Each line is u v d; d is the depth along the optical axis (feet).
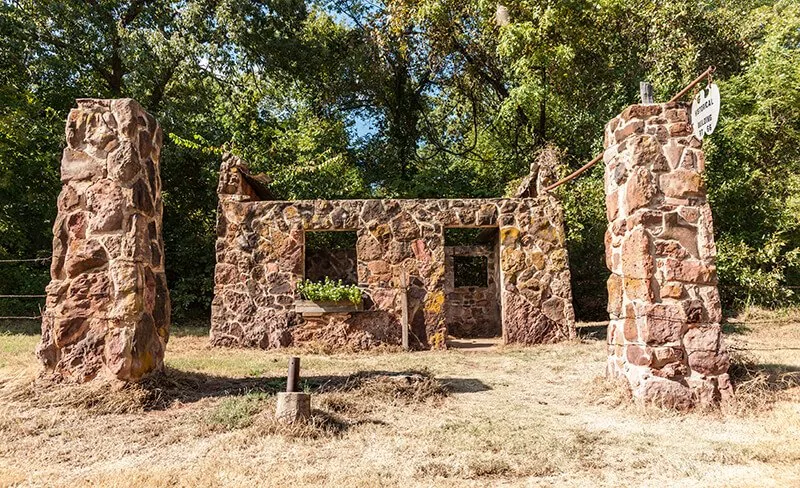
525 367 26.96
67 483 12.49
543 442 15.25
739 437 15.85
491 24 55.47
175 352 30.63
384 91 66.90
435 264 34.73
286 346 33.58
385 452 14.48
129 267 19.31
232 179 35.19
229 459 13.96
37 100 49.32
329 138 59.11
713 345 19.10
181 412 17.85
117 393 18.20
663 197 19.92
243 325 33.81
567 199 45.96
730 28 52.16
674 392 18.70
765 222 42.65
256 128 55.16
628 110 20.62
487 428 16.55
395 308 34.19
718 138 44.55
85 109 20.39
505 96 62.90
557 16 50.34
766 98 45.44
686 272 19.49
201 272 51.24
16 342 28.19
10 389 18.71
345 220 34.78
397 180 58.95
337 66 64.49
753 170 44.45
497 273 43.73
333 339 33.63
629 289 20.17
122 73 55.47
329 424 16.42
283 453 14.38
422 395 20.06
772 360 25.27
